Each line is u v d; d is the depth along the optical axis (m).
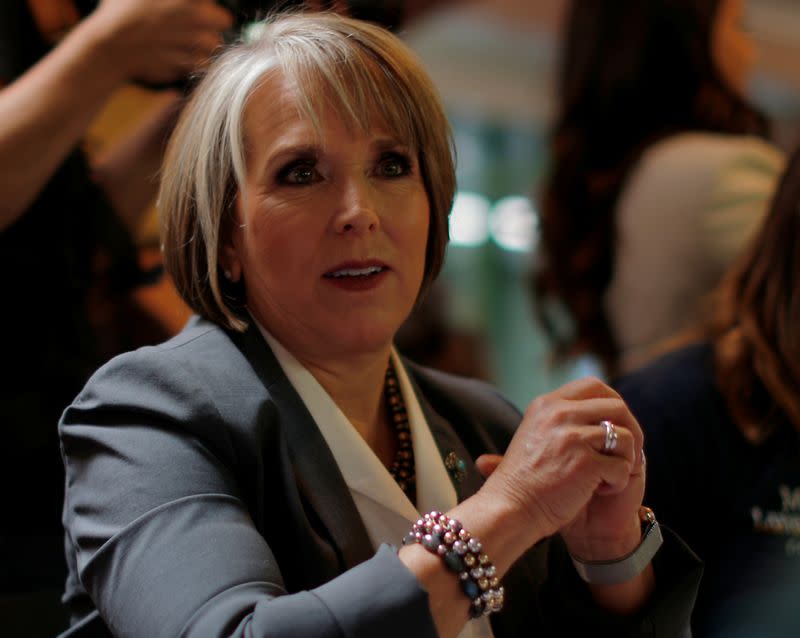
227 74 1.42
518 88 7.41
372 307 1.41
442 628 1.19
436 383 1.68
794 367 2.17
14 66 2.21
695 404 2.18
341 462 1.42
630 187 2.85
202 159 1.41
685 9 2.90
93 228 2.24
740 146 2.77
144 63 1.99
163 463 1.28
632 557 1.43
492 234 7.95
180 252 1.46
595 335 3.03
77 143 2.11
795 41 8.33
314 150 1.36
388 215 1.40
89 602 1.45
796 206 2.22
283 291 1.40
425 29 6.42
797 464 2.15
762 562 2.12
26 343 2.11
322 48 1.39
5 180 1.91
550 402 1.35
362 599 1.13
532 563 1.56
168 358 1.38
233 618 1.13
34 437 2.06
